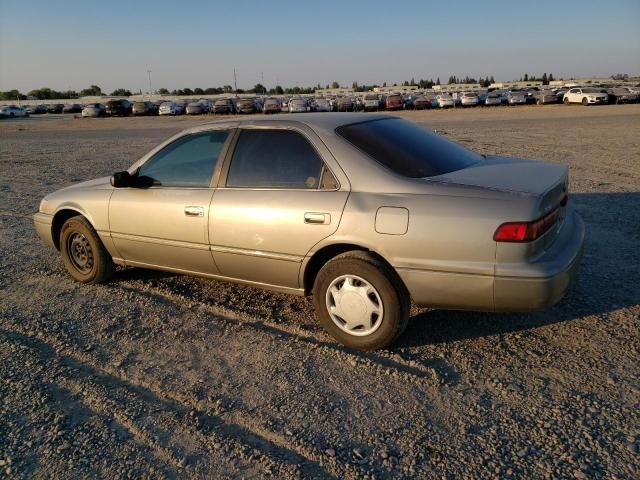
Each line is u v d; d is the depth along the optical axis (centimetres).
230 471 257
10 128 3769
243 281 422
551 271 314
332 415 297
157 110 5700
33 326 425
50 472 260
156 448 275
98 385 336
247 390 325
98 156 1644
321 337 390
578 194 811
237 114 5206
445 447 267
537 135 1794
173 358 368
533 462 254
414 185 343
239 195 399
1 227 752
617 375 323
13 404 318
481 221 317
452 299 334
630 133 1745
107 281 521
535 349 358
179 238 434
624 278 468
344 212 352
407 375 333
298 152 383
